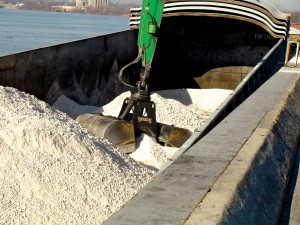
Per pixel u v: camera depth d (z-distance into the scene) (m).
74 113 13.73
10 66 11.45
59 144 7.49
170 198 4.29
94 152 7.79
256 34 20.19
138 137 11.21
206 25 20.38
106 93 17.03
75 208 6.55
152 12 11.71
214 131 6.81
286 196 6.24
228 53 20.56
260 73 13.59
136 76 19.72
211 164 5.31
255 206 4.89
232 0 18.08
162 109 13.45
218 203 4.26
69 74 14.46
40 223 6.29
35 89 12.67
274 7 21.30
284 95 9.96
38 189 6.70
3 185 6.70
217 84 20.84
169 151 10.77
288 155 7.21
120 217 3.85
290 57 20.19
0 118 8.23
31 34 82.38
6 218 6.22
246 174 5.14
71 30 107.44
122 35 18.23
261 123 7.42
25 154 7.20
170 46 20.81
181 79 21.02
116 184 7.21
